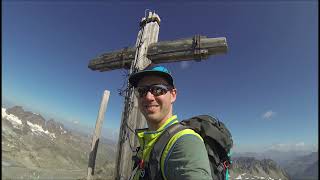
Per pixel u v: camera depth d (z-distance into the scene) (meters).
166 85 0.74
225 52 1.58
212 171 0.64
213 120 0.72
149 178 0.58
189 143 0.52
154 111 0.73
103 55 1.99
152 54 1.74
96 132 1.65
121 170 1.49
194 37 1.64
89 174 1.57
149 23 1.84
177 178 0.51
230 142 0.69
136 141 1.52
